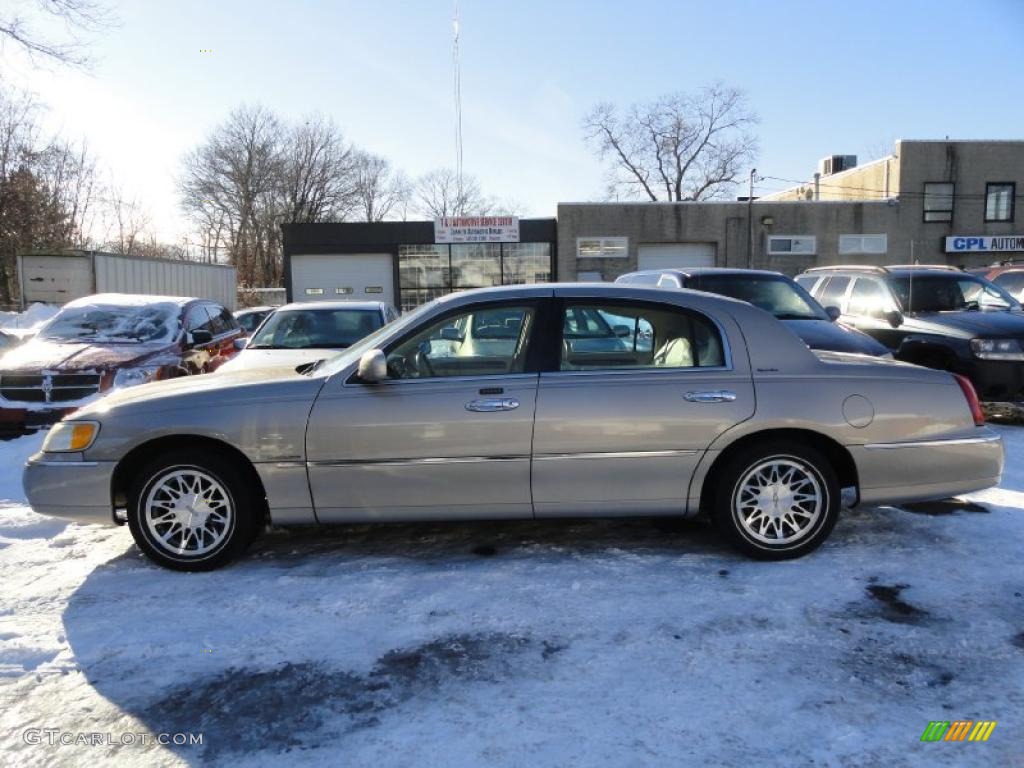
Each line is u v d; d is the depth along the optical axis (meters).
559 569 4.34
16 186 31.08
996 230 33.06
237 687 3.14
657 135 50.91
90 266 21.64
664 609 3.79
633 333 4.43
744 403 4.29
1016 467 6.51
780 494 4.39
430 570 4.35
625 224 32.56
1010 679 3.13
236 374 4.81
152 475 4.30
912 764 2.59
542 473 4.27
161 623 3.72
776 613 3.74
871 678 3.14
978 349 8.35
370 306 9.54
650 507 4.36
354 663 3.32
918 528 4.94
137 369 8.25
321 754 2.69
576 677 3.18
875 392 4.38
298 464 4.25
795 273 32.81
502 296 4.46
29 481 4.35
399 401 4.25
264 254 55.09
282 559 4.55
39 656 3.40
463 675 3.21
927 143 32.59
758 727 2.80
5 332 13.07
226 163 53.38
